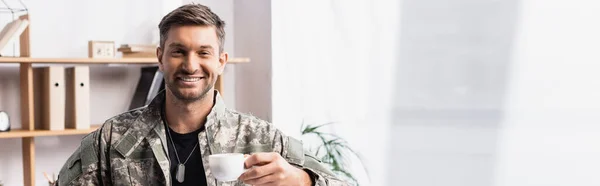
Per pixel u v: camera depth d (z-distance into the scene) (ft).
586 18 9.36
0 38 9.19
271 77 11.11
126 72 10.84
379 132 11.98
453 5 11.10
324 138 11.71
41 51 10.21
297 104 11.46
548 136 10.00
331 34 11.69
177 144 5.76
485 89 10.78
